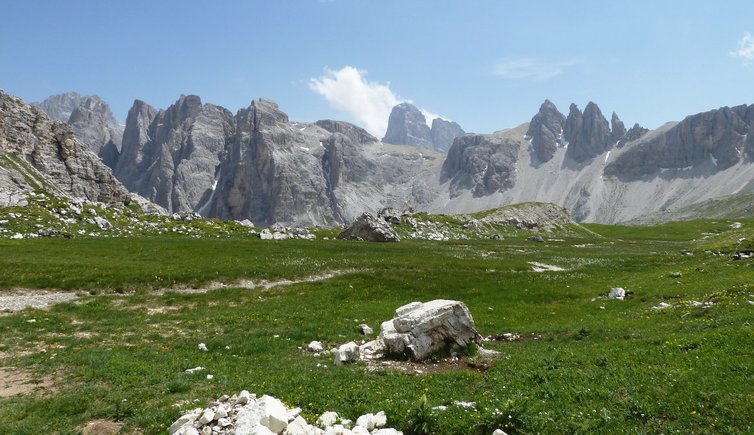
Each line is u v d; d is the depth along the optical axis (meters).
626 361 18.86
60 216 94.75
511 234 149.38
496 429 12.83
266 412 12.89
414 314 23.70
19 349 24.86
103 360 21.89
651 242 140.50
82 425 14.73
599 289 46.41
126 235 90.94
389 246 88.06
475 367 21.61
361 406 15.05
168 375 19.48
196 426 13.49
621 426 12.93
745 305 25.72
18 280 41.84
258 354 24.78
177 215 123.50
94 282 43.31
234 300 40.81
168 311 36.25
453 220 151.75
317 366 21.70
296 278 51.34
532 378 17.98
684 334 22.75
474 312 37.22
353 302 40.69
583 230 179.38
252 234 107.25
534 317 35.53
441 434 13.09
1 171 120.75
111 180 180.50
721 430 12.08
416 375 19.83
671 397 14.16
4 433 14.03
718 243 91.38
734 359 16.55
